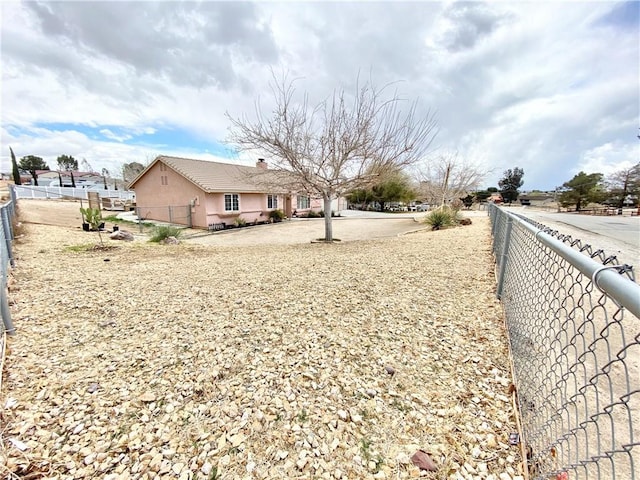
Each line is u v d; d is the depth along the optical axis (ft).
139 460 4.78
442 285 13.09
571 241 4.81
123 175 122.83
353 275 15.08
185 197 53.67
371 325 9.34
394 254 20.75
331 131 27.81
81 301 11.79
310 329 9.16
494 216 21.70
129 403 6.07
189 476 4.51
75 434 5.27
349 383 6.61
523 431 5.03
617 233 26.23
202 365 7.38
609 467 4.47
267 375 6.94
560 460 4.40
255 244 34.30
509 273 10.39
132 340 8.67
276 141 26.78
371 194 103.35
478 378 6.67
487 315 9.91
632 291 2.39
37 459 4.74
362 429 5.37
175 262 19.70
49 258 20.02
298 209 76.28
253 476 4.52
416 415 5.65
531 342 7.20
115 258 21.11
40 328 9.43
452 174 57.98
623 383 6.37
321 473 4.56
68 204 65.87
